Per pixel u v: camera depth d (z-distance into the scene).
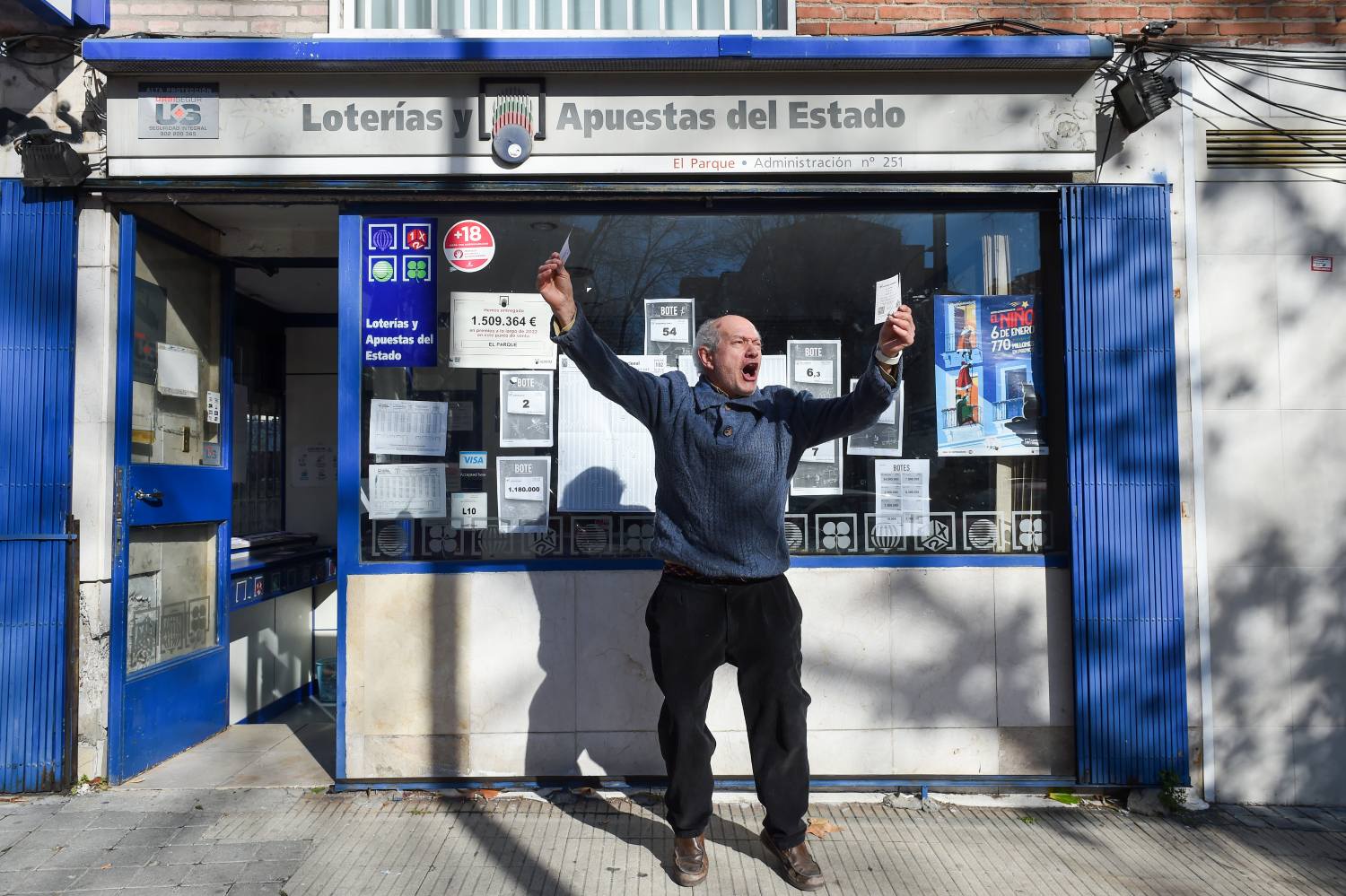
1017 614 3.96
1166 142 4.04
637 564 3.95
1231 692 3.98
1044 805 3.84
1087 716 3.86
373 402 4.00
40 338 3.85
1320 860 3.36
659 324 4.05
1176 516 3.90
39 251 3.87
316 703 5.90
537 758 3.91
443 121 3.87
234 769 4.16
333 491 6.28
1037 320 4.06
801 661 3.48
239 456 5.57
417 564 3.93
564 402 4.02
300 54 3.73
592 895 3.01
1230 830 3.64
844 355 4.06
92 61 3.72
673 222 4.08
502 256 4.03
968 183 3.98
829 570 3.96
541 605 3.94
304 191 3.90
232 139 3.86
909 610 3.95
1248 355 4.03
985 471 4.05
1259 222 4.05
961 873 3.21
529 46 3.75
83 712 3.88
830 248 4.08
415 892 3.02
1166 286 3.95
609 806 3.75
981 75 3.91
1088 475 3.90
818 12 4.16
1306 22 4.12
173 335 4.38
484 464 4.01
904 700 3.94
